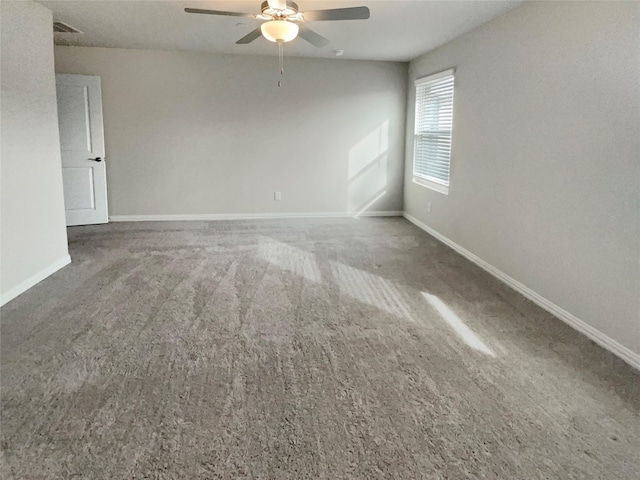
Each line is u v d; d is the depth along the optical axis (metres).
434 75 5.80
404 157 7.15
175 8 4.19
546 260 3.63
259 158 6.79
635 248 2.75
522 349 2.96
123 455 1.97
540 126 3.68
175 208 6.73
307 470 1.90
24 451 1.99
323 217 7.08
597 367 2.74
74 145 6.12
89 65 6.18
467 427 2.18
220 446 2.03
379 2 3.89
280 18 3.48
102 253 4.99
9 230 3.65
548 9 3.55
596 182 3.07
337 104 6.83
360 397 2.41
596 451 2.02
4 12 3.55
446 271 4.54
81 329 3.15
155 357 2.79
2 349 2.86
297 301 3.71
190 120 6.54
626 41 2.80
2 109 3.55
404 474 1.88
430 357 2.84
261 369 2.67
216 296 3.78
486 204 4.58
